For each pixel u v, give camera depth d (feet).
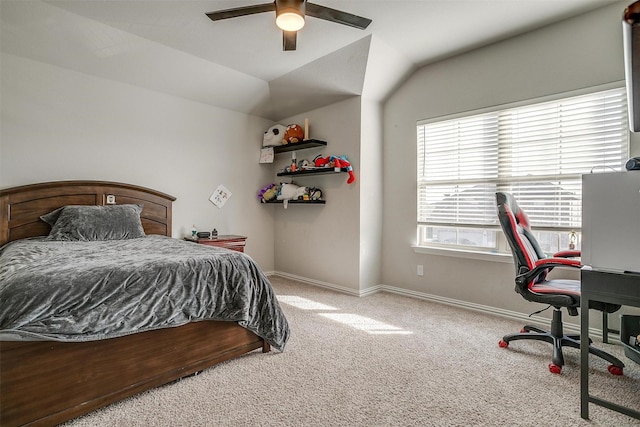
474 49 10.14
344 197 12.35
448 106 10.77
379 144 12.50
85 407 4.92
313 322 9.12
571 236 8.46
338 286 12.59
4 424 4.32
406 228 11.94
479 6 8.00
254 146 14.97
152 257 6.40
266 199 14.49
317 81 11.89
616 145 7.86
